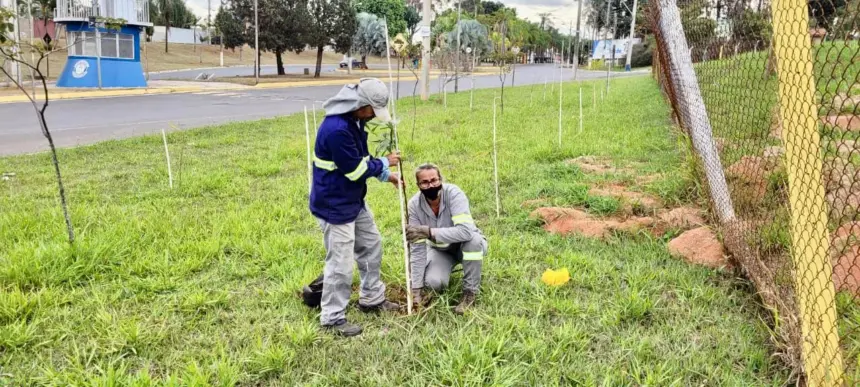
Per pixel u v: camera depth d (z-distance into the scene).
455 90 23.27
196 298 4.12
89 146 10.96
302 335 3.64
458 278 4.52
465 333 3.66
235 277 4.69
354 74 45.81
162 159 9.63
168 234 5.50
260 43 39.44
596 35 59.25
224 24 39.47
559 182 6.93
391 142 3.90
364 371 3.38
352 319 3.98
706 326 3.76
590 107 15.01
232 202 6.75
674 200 6.06
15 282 4.34
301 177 8.05
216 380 3.28
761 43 4.42
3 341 3.56
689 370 3.25
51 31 25.55
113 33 26.88
